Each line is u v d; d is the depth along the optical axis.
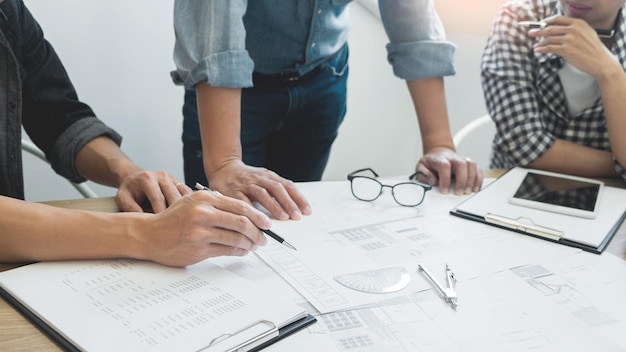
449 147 1.08
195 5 0.83
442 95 1.10
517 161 1.15
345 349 0.49
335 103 1.27
